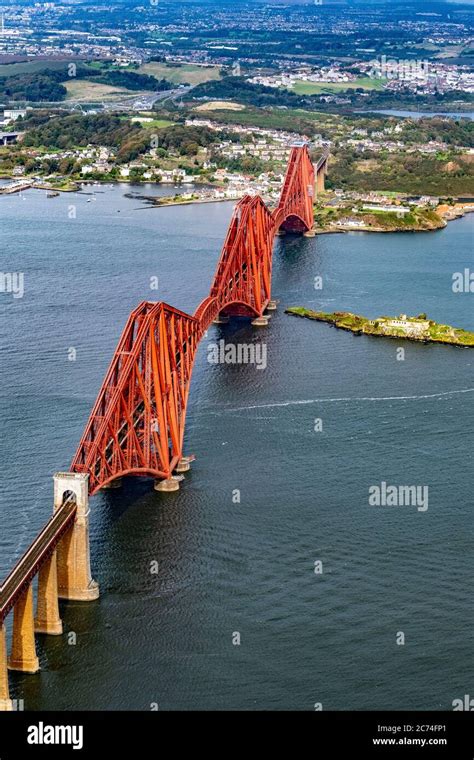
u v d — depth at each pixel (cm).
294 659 19075
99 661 18938
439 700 18275
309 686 18500
